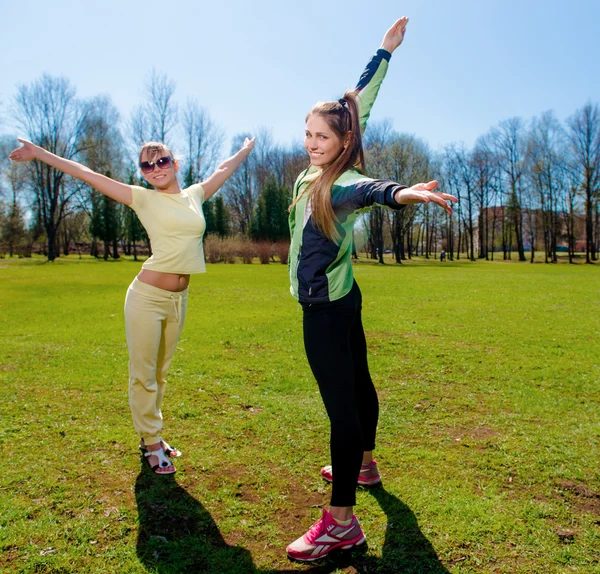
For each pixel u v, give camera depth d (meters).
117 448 3.26
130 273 23.20
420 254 75.50
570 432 3.64
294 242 2.37
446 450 3.31
